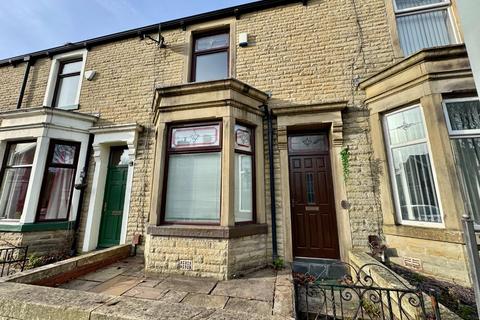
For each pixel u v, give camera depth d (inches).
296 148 188.2
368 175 162.2
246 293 116.6
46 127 202.8
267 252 162.2
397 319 92.4
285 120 180.2
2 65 277.9
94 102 236.4
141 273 147.3
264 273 146.2
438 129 132.2
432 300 76.4
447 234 122.0
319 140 186.7
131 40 246.1
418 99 143.3
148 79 228.1
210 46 225.1
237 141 167.8
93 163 218.2
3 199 204.8
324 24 198.4
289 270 151.4
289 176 179.3
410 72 146.7
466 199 125.3
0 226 186.7
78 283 130.5
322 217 172.9
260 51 204.2
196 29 225.6
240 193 163.3
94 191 209.3
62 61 266.5
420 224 138.1
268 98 191.2
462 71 134.3
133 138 209.6
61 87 258.7
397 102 152.7
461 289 106.7
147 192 200.1
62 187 209.9
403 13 185.5
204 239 143.3
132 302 82.4
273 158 179.3
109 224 209.3
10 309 82.4
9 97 262.2
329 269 151.7
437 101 135.1
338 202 166.1
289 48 199.6
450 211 123.3
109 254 165.2
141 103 223.6
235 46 210.1
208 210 154.0
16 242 181.2
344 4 198.7
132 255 186.9
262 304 105.0
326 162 181.0
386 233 149.9
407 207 147.1
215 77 213.0
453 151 130.8
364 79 171.3
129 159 211.0
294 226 175.0
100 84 240.5
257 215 165.8
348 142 171.0
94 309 76.5
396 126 157.2
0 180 206.8
